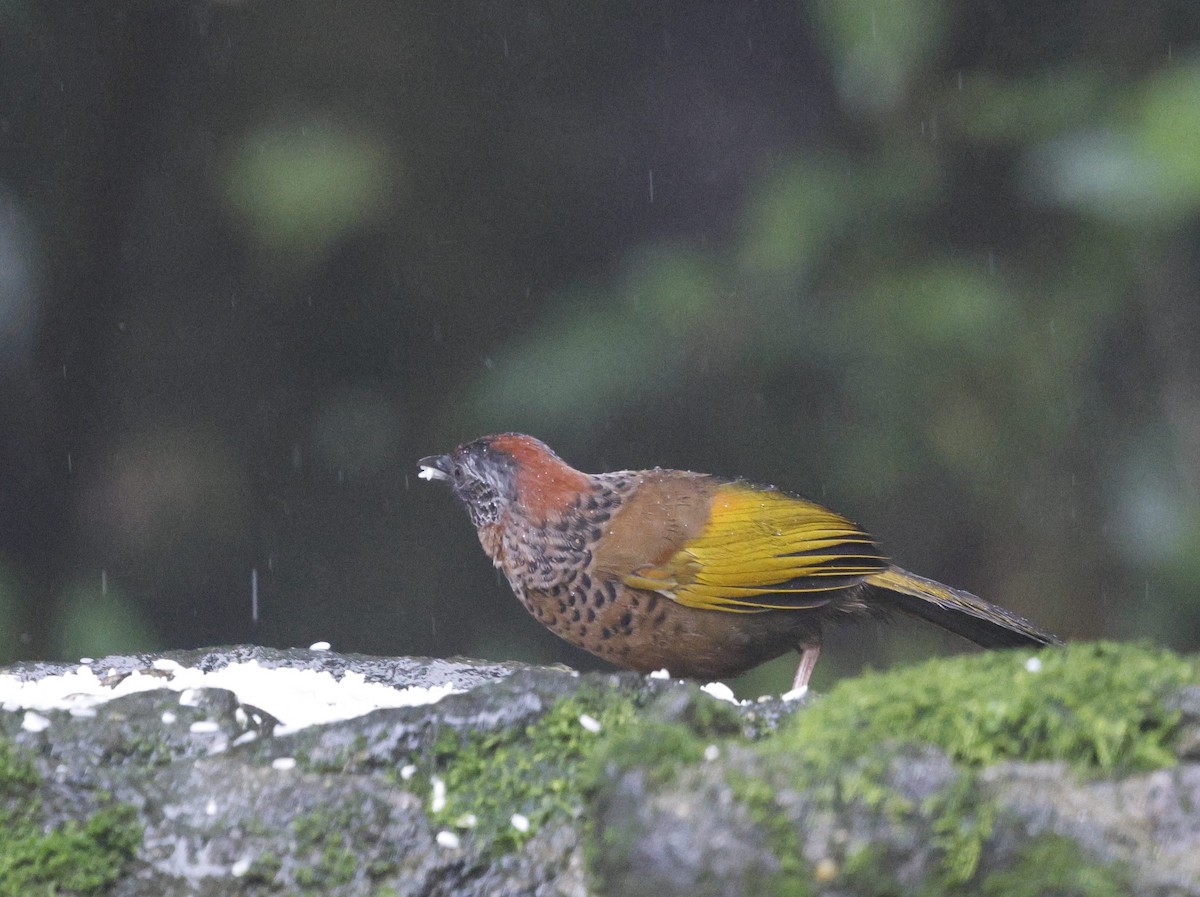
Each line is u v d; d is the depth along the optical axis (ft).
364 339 48.01
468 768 14.82
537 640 47.78
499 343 47.65
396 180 46.55
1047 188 37.11
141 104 45.93
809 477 42.55
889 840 12.26
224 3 45.42
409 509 48.11
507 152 47.29
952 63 39.99
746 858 12.25
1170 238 39.58
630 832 12.67
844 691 14.25
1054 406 40.68
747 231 41.83
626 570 22.76
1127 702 13.28
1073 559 41.27
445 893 14.19
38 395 46.50
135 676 20.58
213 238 47.09
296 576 47.85
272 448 48.39
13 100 44.93
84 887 14.26
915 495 42.42
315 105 46.65
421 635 47.65
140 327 47.50
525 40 46.96
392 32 46.70
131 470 47.52
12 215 45.01
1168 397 40.60
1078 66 39.11
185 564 47.39
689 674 23.89
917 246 40.29
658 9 46.57
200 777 14.78
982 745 13.12
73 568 46.75
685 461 42.50
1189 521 40.32
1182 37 38.78
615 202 47.19
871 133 41.34
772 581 22.76
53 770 15.05
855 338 40.37
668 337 42.04
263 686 19.65
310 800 14.48
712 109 46.44
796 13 45.47
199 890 14.20
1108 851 12.24
